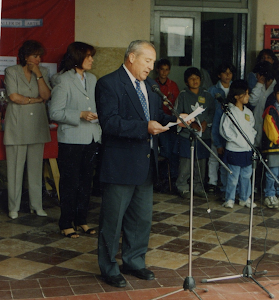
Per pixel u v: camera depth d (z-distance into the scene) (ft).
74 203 13.87
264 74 18.79
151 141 10.22
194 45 22.04
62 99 13.14
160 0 21.42
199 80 18.75
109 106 9.75
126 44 20.63
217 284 10.55
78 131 13.32
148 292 10.04
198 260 12.19
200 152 18.80
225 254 12.39
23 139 15.61
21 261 11.89
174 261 12.07
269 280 10.85
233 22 22.13
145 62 9.80
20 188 16.06
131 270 10.91
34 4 18.43
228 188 17.52
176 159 20.27
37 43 15.58
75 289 10.14
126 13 20.48
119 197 10.07
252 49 21.84
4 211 16.81
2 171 19.07
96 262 11.89
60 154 13.48
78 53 13.30
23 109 15.51
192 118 9.74
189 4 21.61
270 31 21.36
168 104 9.50
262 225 15.52
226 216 16.51
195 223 15.60
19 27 18.30
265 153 17.30
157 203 18.22
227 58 22.40
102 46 20.40
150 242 13.56
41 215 16.31
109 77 9.94
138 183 9.93
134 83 10.08
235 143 16.98
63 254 12.45
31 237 13.89
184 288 9.75
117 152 9.91
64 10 18.85
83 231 14.46
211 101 18.99
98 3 20.10
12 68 15.49
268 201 17.60
